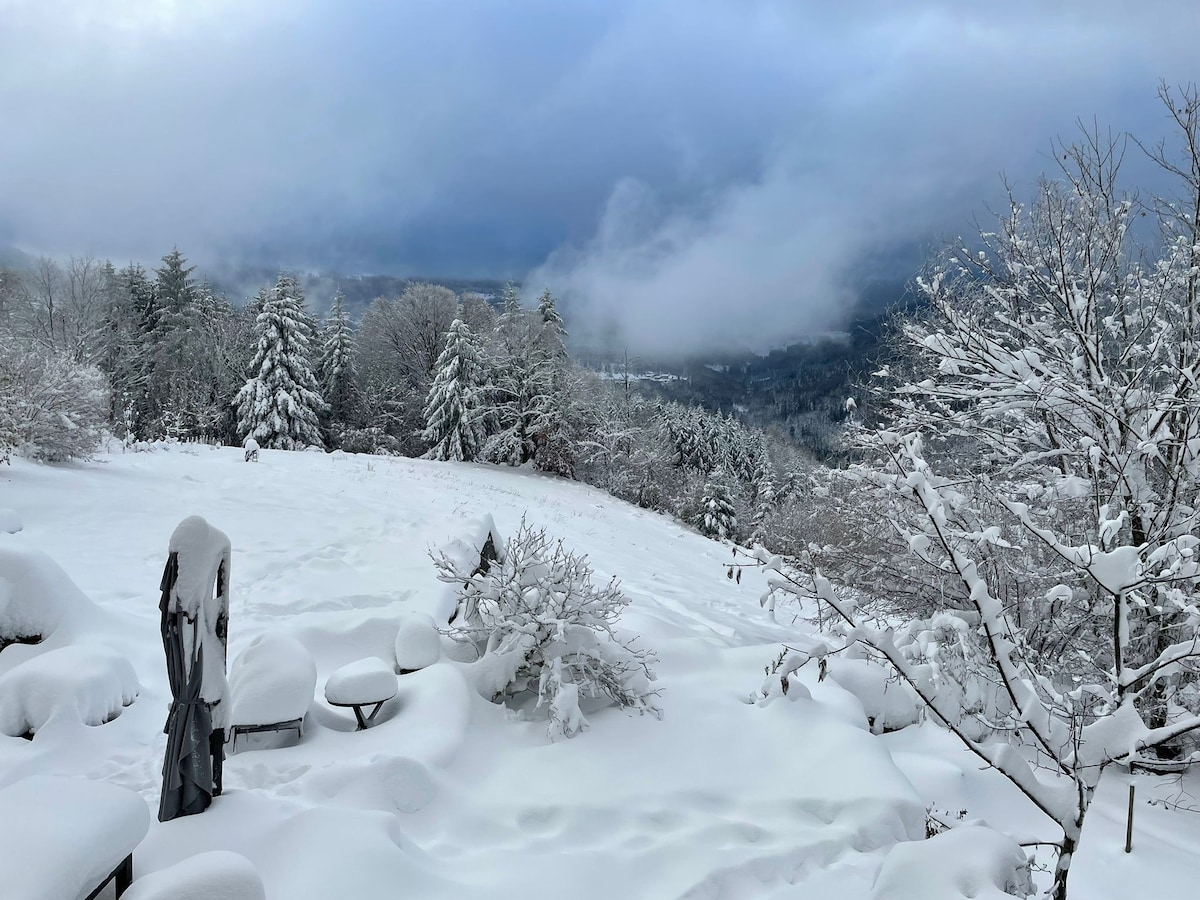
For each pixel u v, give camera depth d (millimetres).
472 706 5500
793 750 5129
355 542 10602
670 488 42844
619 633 6859
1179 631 5867
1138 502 6164
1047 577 6688
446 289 52500
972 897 2953
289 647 5141
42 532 9750
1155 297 6938
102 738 4879
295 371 40906
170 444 23000
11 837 2754
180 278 50844
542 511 22047
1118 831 5086
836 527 9094
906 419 7613
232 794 4133
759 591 17844
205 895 2785
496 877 3779
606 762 4930
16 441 13203
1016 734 6375
